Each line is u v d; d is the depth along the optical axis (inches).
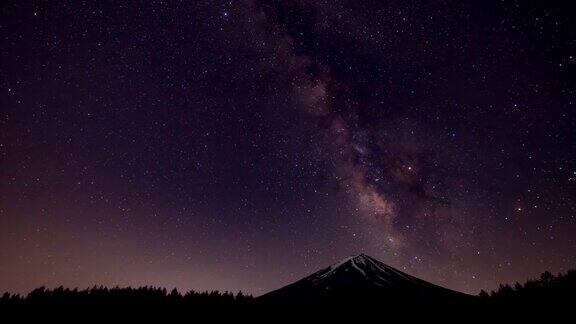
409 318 1126.4
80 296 1240.2
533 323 861.8
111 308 1151.6
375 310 1221.1
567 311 881.5
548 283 1163.3
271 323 1121.4
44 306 1104.8
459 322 1029.8
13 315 1010.1
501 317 975.6
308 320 1149.7
